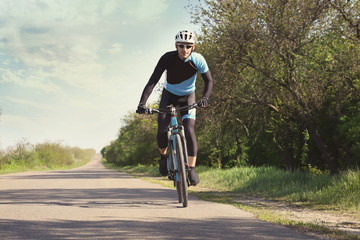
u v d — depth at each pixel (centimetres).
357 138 1072
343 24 1197
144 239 268
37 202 521
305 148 1534
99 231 295
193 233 295
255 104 1367
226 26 1272
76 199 584
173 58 430
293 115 1373
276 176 1147
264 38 1203
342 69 1125
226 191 1109
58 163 6731
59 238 268
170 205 491
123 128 4431
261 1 1224
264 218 392
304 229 335
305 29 1220
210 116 1429
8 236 272
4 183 1256
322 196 803
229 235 291
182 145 445
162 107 457
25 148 4841
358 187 768
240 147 2022
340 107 1215
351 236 311
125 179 1702
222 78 1326
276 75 1263
